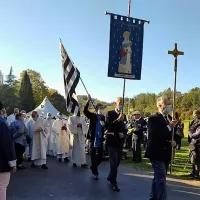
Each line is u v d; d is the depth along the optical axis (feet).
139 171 19.58
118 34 16.17
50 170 19.43
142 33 16.65
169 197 13.23
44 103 49.57
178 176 17.71
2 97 143.84
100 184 15.47
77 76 16.71
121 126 14.14
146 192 14.06
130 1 16.48
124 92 15.99
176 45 17.89
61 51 16.75
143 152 30.60
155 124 11.02
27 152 23.98
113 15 16.14
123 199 12.78
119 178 17.07
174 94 17.93
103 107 16.96
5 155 8.85
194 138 17.20
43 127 20.68
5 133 8.86
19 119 20.13
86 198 12.84
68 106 16.65
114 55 16.02
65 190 14.12
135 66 16.38
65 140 24.14
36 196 13.01
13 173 18.02
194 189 14.84
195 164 17.19
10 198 12.60
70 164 22.24
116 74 16.01
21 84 151.94
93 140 16.57
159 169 10.88
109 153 14.19
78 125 20.99
